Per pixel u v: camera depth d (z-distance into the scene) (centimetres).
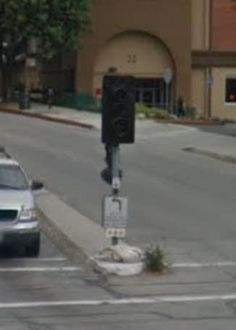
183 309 1529
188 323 1405
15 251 2123
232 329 1359
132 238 2341
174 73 7869
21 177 2144
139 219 2662
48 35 7044
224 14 8038
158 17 7812
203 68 8006
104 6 7700
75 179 3478
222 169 4009
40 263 2000
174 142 5125
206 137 5378
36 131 5372
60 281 1800
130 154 4475
